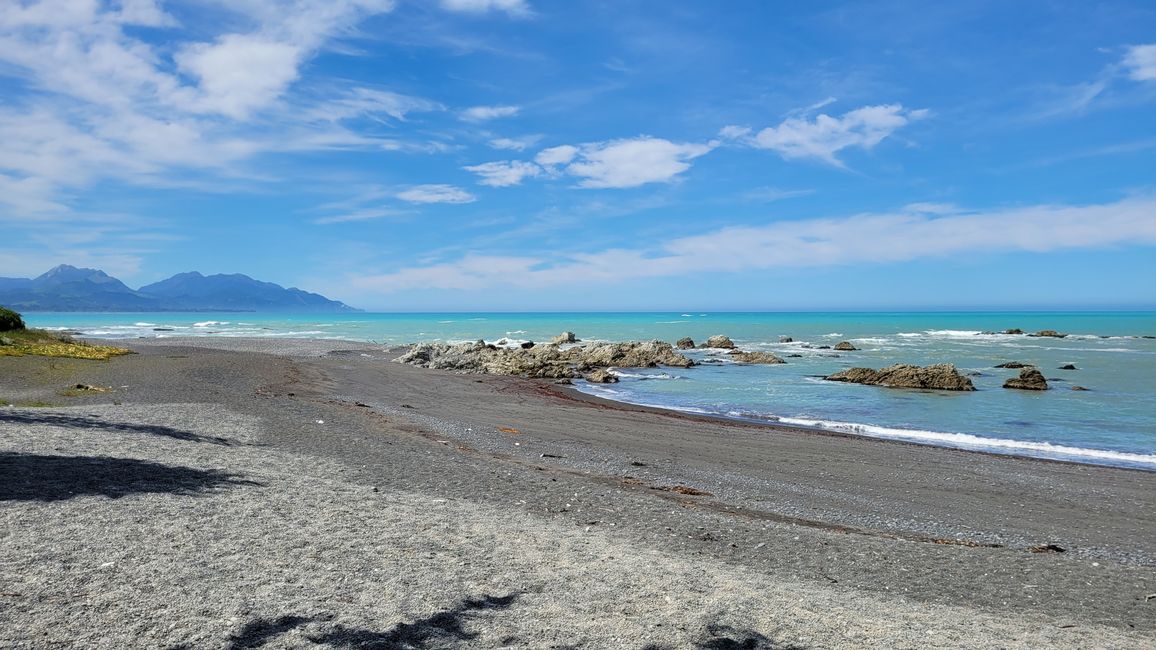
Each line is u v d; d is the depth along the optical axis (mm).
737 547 9773
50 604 5824
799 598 7469
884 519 13000
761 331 109688
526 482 13297
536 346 64688
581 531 9883
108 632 5391
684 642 5914
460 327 124188
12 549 7066
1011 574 9305
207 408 20875
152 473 11094
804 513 13094
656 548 9336
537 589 7055
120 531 7949
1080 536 12367
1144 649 6781
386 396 29984
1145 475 17656
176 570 6828
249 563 7195
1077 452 21172
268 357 46062
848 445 21234
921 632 6652
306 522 8930
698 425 24891
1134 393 35312
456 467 14312
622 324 143875
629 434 22141
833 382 41219
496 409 27359
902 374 39281
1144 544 11961
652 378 43469
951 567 9461
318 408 23375
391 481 12406
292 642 5426
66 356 37531
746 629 6305
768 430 24172
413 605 6355
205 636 5430
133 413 18688
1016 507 14367
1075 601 8320
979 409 30328
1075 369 46906
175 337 80125
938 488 15844
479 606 6480
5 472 10266
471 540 8695
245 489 10570
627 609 6641
